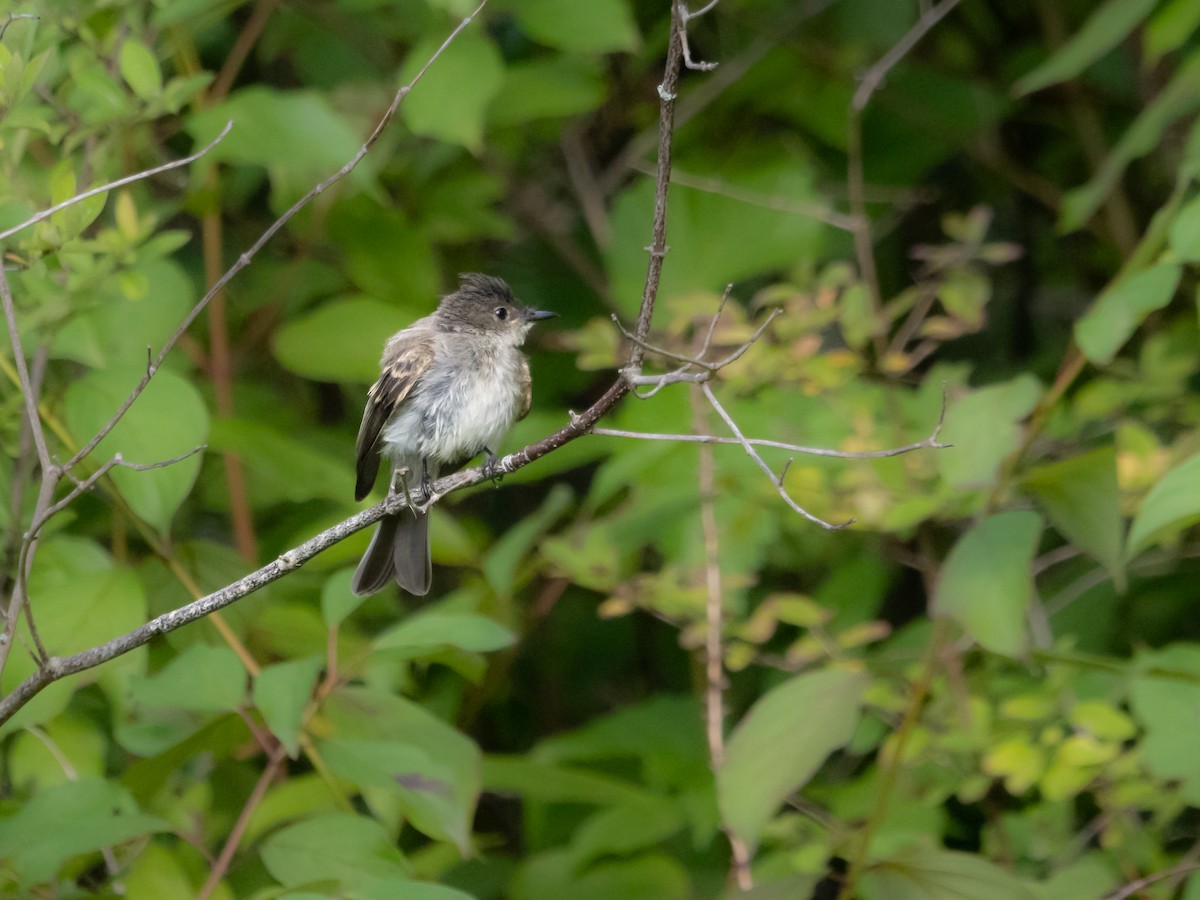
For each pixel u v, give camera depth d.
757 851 10.49
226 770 9.63
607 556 9.92
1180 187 8.45
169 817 8.56
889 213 13.23
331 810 8.23
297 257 12.15
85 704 9.58
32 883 7.12
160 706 7.34
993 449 7.95
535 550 11.58
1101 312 7.96
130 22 9.59
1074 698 8.70
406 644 7.94
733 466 10.05
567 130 13.35
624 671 14.09
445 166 12.58
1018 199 14.45
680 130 12.87
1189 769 7.53
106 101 8.45
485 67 9.87
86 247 7.80
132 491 8.08
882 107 13.46
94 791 7.37
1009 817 9.10
